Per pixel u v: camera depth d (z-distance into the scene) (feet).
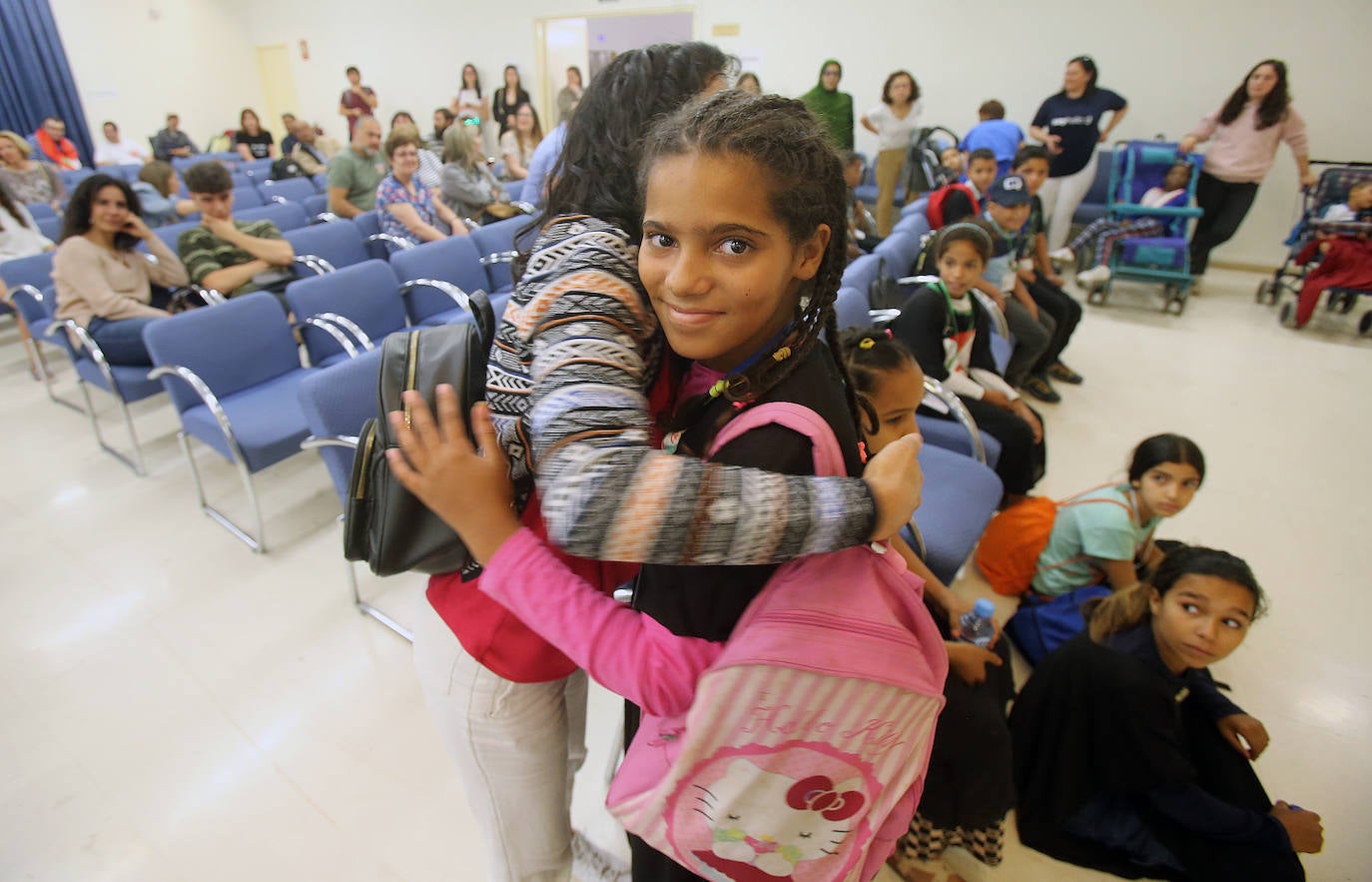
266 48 31.89
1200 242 16.19
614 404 1.60
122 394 8.20
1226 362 12.41
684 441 1.94
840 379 2.08
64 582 6.89
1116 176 15.88
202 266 9.80
